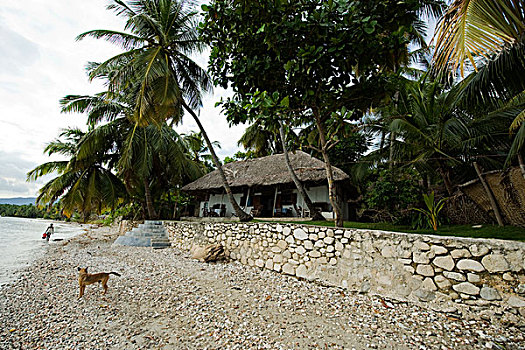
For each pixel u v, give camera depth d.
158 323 4.17
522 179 5.68
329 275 5.94
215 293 5.51
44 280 6.80
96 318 4.40
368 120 12.39
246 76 6.03
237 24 5.76
